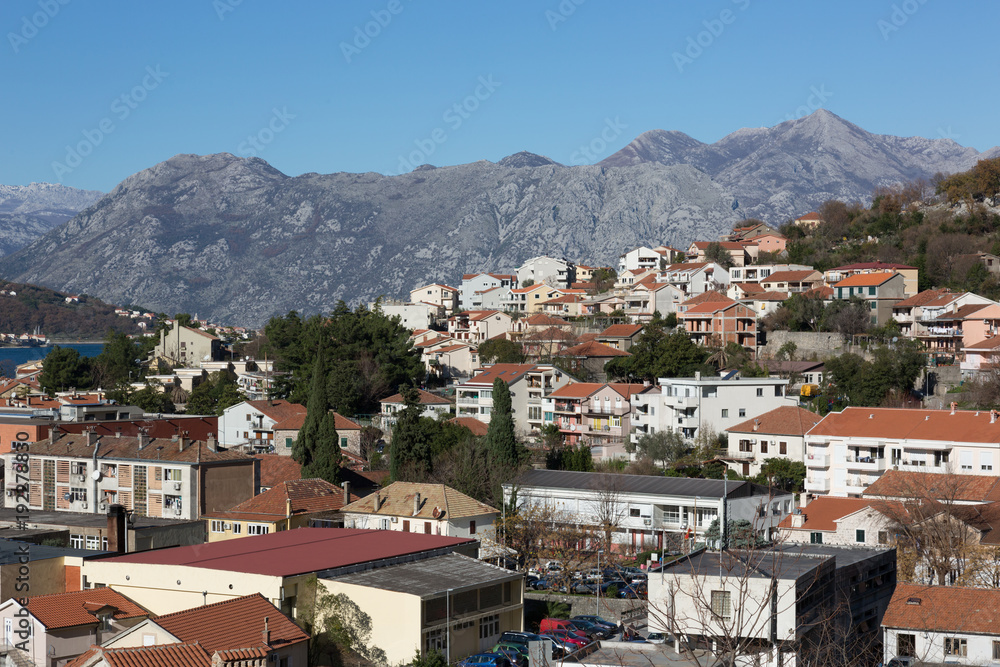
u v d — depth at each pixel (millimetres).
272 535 79125
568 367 158250
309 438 112625
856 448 104875
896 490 89812
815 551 71312
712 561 52625
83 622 60625
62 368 198875
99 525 84938
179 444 100312
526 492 100562
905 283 173625
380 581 65812
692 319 174125
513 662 53719
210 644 54688
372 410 163125
